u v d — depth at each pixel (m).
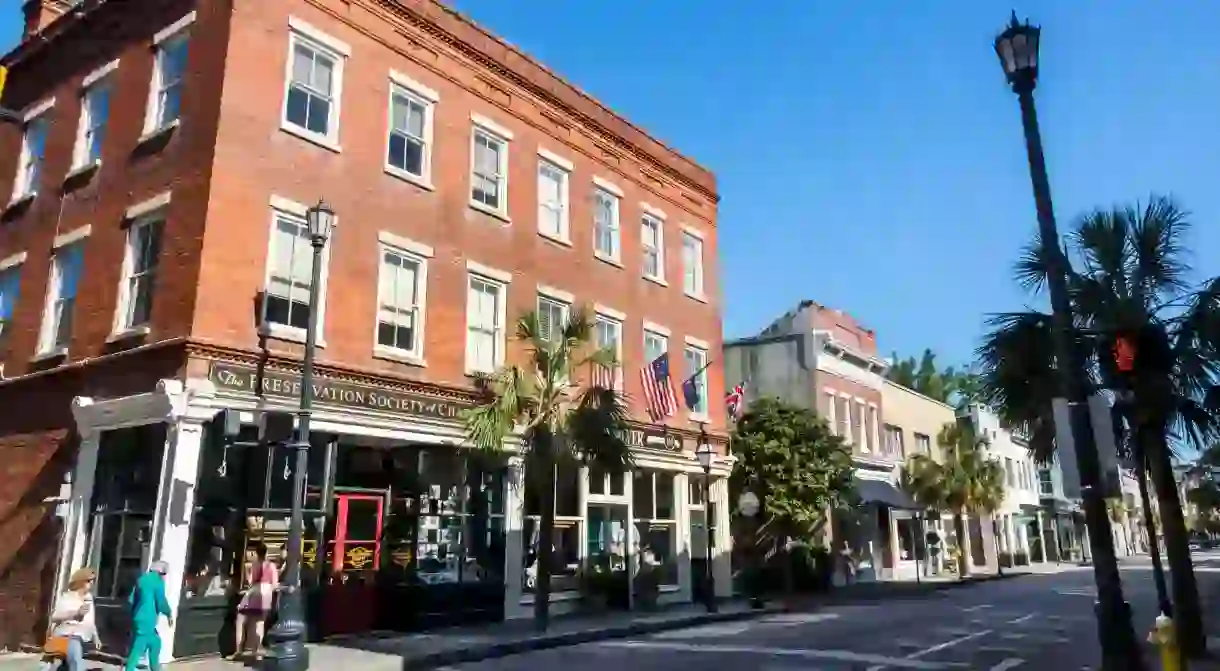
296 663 11.75
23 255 18.03
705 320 27.41
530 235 20.70
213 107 14.84
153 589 11.11
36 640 14.39
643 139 25.70
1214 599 22.58
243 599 13.62
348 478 16.52
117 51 17.44
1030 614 21.75
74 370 15.51
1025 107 10.75
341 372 15.63
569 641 16.28
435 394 17.30
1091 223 13.84
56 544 14.76
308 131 16.02
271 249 15.10
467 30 19.80
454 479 18.19
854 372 38.72
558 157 22.14
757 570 28.55
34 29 20.33
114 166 16.48
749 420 29.16
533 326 17.73
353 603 15.87
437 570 17.55
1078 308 13.23
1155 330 12.74
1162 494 13.14
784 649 14.93
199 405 13.49
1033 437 13.80
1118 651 9.68
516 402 16.69
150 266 15.27
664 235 26.12
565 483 21.14
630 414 23.02
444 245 18.30
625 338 23.55
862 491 35.03
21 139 19.22
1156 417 12.93
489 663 13.64
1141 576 40.16
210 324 13.96
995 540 50.06
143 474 14.04
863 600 27.20
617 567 22.16
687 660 13.62
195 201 14.51
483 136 20.03
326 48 16.69
